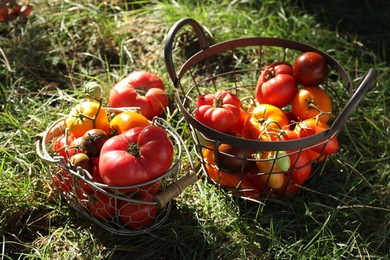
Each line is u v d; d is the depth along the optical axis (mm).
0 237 1145
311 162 1159
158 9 1580
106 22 1521
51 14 1545
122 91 1287
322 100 1193
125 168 1063
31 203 1177
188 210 1182
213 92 1382
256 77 1416
